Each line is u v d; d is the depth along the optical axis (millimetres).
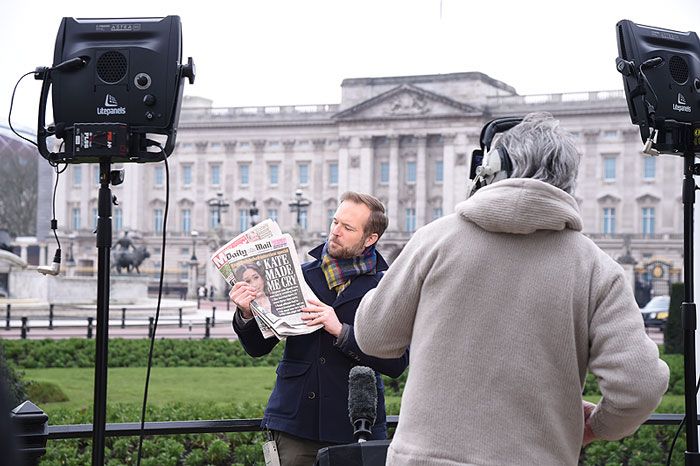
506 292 2277
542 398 2229
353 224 3525
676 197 74750
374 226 3559
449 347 2293
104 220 3445
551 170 2379
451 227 2398
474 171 2762
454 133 81625
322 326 3359
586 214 77188
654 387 2137
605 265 2311
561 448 2236
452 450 2225
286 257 3488
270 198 86250
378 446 2547
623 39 3834
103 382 3350
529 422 2227
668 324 21297
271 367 17172
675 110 3793
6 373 1300
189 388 13031
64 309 36031
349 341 3303
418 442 2264
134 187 86625
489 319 2273
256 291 3432
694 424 3723
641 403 2141
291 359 3514
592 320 2264
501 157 2438
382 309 2463
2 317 30906
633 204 75875
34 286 37594
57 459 5793
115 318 34312
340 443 3410
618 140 76438
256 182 86562
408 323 2449
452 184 81562
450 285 2322
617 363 2166
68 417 7129
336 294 3562
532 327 2250
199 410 7426
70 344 17750
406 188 83812
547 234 2316
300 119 85688
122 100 3457
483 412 2232
